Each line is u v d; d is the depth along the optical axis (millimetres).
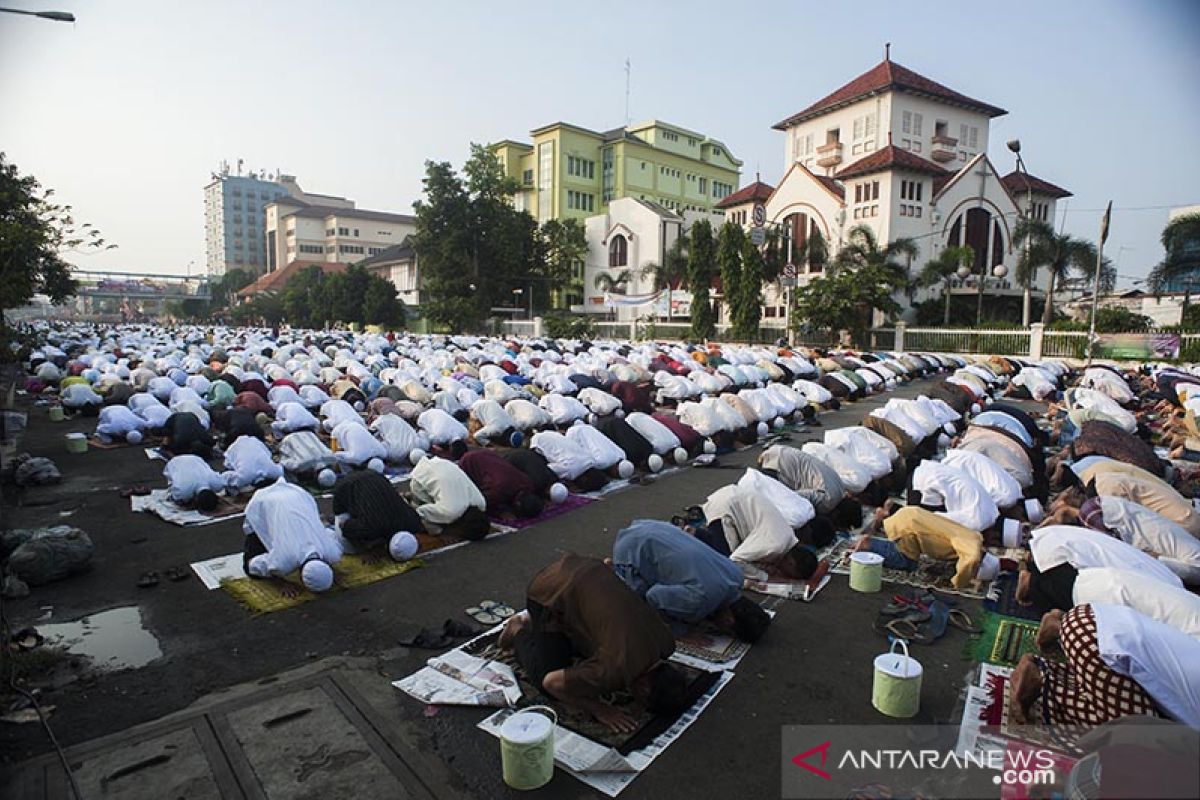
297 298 62438
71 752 3566
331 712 3926
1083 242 26703
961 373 16672
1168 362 21734
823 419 14273
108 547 6641
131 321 87312
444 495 6797
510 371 18844
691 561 4727
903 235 33938
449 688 4137
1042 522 6625
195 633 4922
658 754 3576
